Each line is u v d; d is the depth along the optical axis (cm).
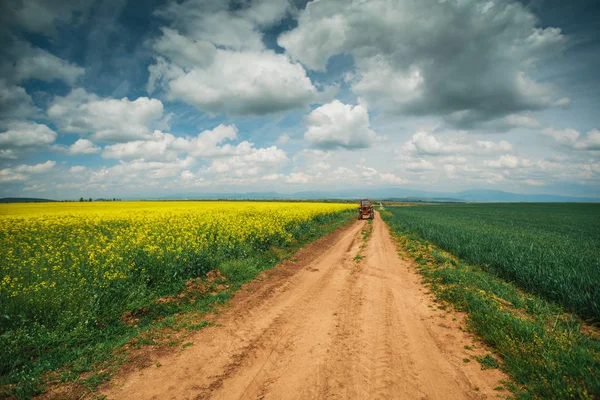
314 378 432
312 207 3750
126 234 1330
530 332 505
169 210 2711
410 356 492
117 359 486
